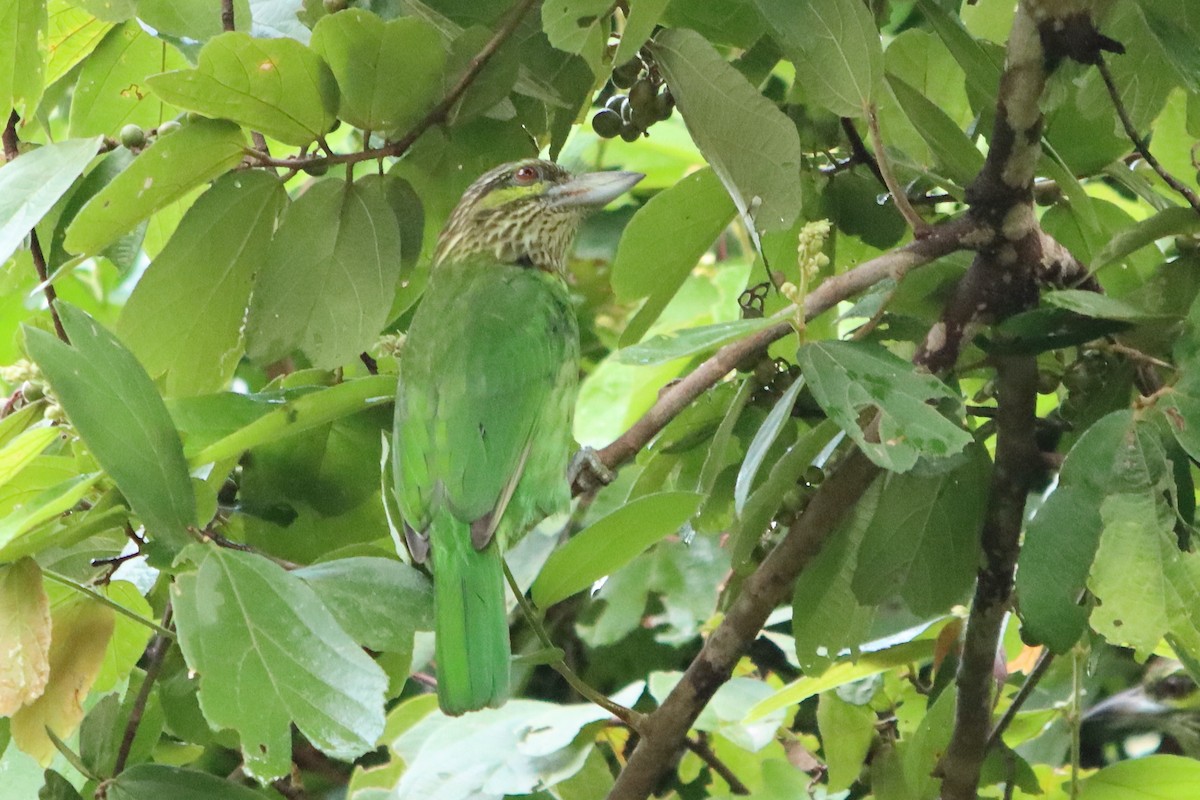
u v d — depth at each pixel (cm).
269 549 725
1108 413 625
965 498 675
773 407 668
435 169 722
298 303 673
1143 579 532
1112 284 714
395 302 800
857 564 677
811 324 739
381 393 643
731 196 627
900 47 742
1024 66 580
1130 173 707
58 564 623
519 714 753
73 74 844
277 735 477
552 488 697
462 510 632
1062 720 809
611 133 700
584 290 1054
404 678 711
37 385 604
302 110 634
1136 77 662
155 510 522
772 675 961
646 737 664
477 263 780
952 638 761
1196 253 659
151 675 659
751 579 670
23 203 604
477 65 655
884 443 524
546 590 600
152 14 702
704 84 610
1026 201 617
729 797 795
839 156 751
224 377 693
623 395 944
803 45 591
